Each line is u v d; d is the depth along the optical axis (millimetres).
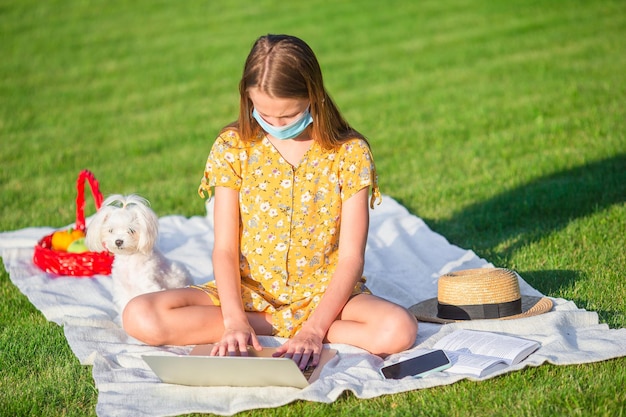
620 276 3920
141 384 3006
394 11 13734
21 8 15562
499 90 8680
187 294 3352
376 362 3135
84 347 3385
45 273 4531
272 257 3342
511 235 4730
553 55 9883
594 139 6480
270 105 3039
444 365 2980
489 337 3182
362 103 8953
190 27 13969
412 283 4242
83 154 7730
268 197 3346
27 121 9117
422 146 7082
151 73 11297
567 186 5438
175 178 6789
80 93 10398
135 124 8883
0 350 3492
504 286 3461
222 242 3361
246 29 13539
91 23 14484
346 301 3248
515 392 2830
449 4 13750
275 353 2977
